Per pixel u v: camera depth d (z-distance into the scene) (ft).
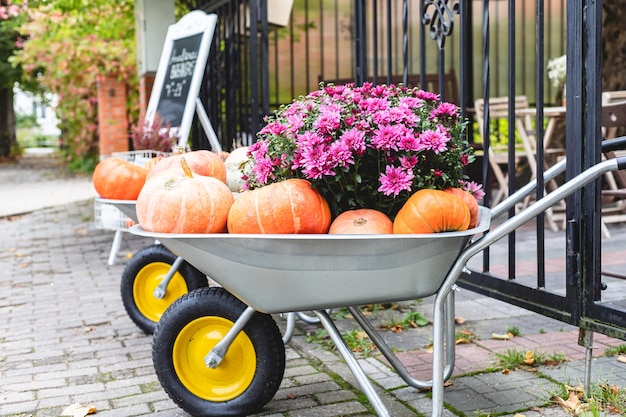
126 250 20.26
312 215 6.98
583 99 7.77
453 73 23.63
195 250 7.06
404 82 11.33
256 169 7.46
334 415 8.30
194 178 7.45
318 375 9.67
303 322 12.34
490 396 8.62
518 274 14.14
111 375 10.02
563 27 26.68
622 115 13.04
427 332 11.46
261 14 15.08
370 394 7.13
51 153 87.40
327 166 6.89
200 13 15.24
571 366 9.55
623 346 10.07
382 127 6.97
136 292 11.94
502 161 19.74
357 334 11.26
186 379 8.27
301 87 25.82
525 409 8.20
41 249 20.97
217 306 8.05
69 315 13.42
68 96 48.16
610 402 8.16
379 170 7.13
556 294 8.29
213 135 14.84
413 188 7.16
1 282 16.69
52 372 10.21
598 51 7.58
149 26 23.13
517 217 6.70
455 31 26.25
